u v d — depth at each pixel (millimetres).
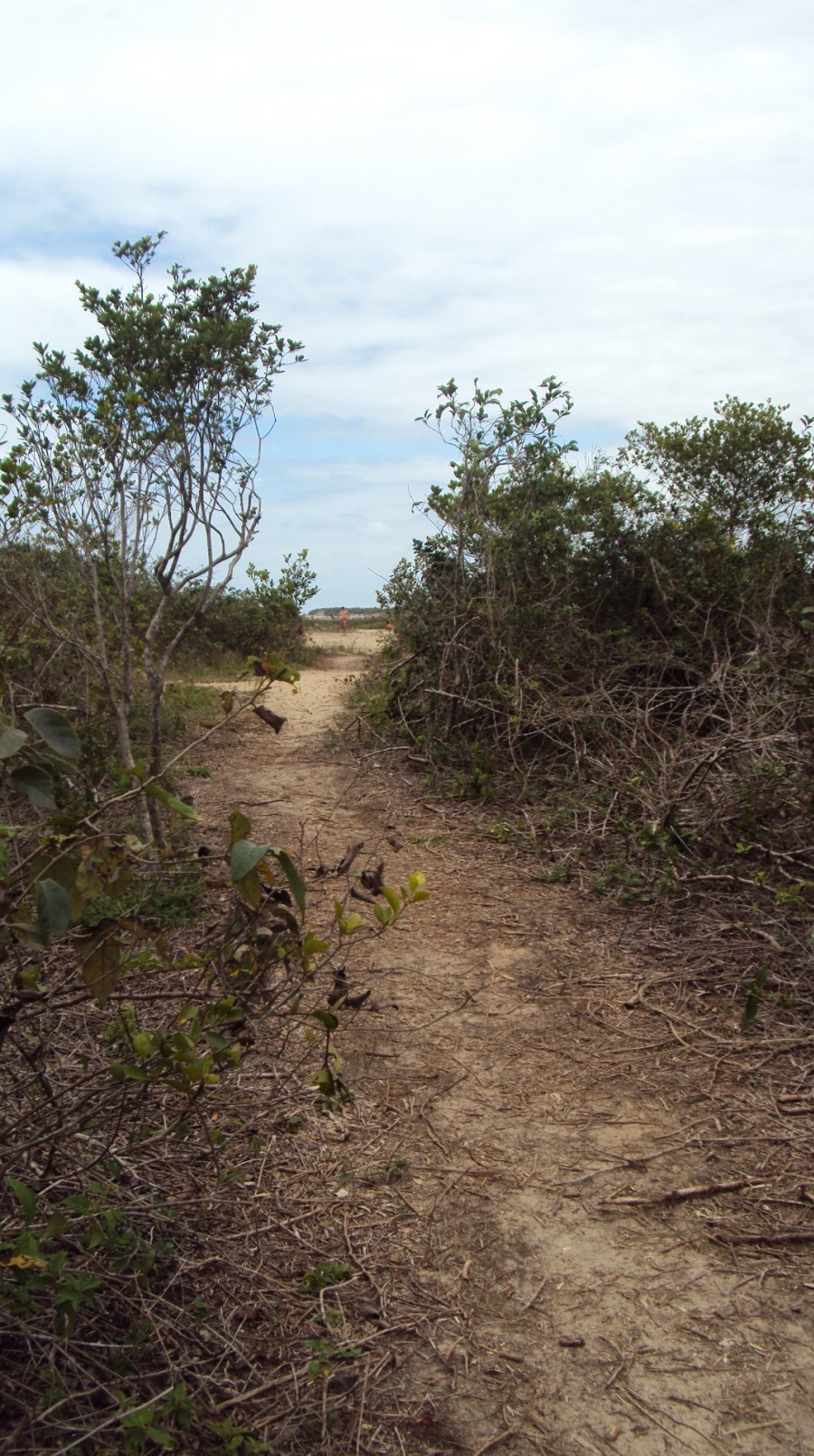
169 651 5148
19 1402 1801
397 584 9141
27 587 5527
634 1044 3660
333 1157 2938
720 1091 3324
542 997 4059
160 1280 2322
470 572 8789
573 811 6324
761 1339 2266
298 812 6980
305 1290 2371
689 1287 2434
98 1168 2473
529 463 8656
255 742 9586
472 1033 3754
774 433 9883
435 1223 2666
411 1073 3447
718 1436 2004
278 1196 2723
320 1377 2104
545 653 8203
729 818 5367
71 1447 1694
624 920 4848
